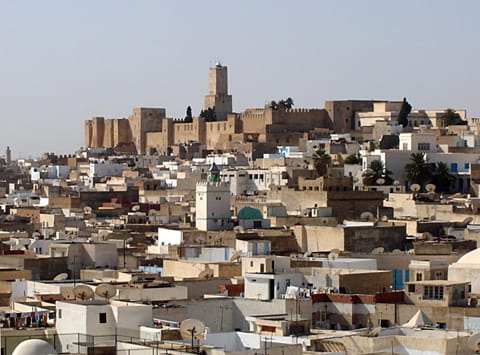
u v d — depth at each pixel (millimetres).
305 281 129625
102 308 96750
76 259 165375
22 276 152000
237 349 92375
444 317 113938
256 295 127375
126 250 178500
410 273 137625
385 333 100188
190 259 169000
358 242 192250
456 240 189375
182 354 85688
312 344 95250
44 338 96125
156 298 121500
